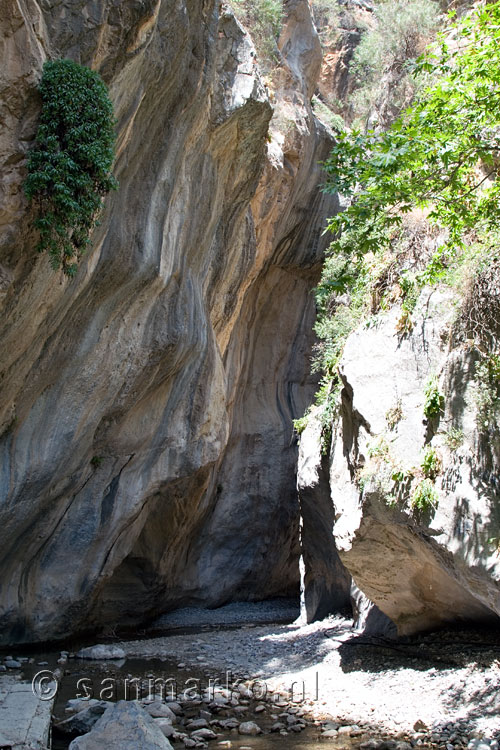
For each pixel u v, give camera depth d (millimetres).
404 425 10414
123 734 7027
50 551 14055
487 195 10523
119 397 13406
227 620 20766
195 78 12484
